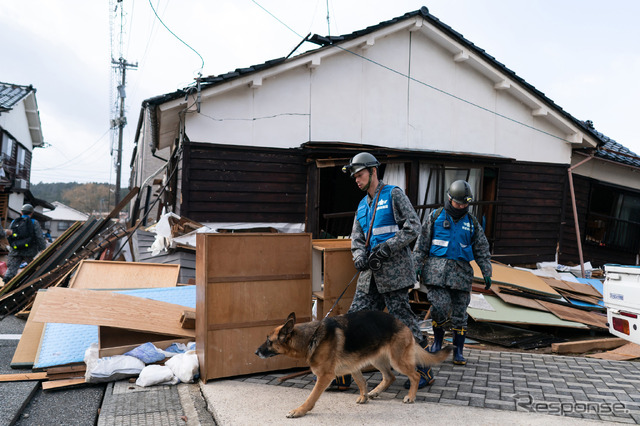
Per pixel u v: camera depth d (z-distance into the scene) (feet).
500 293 21.03
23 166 87.45
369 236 11.94
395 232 11.58
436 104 33.14
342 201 36.45
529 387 11.95
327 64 30.19
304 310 13.52
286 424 9.36
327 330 10.01
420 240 14.28
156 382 12.30
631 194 41.06
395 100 32.04
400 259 11.67
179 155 29.25
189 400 11.18
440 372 13.43
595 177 39.14
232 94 27.89
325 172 35.73
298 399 10.90
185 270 25.05
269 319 13.06
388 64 31.83
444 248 13.84
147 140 61.36
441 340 14.58
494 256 34.09
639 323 14.33
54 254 26.27
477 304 19.65
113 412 10.52
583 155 37.93
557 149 36.47
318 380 9.93
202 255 12.53
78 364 13.41
